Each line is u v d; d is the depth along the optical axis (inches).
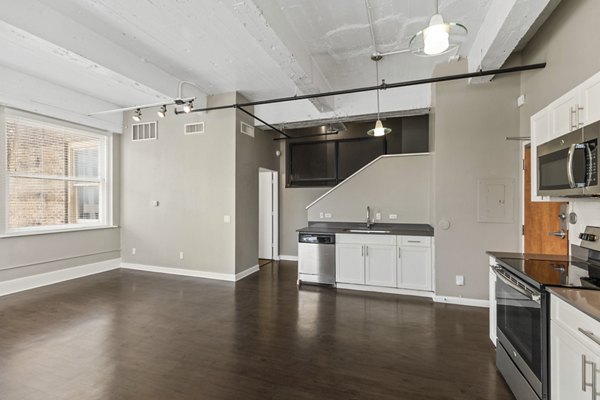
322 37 128.1
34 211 182.5
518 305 76.0
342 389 82.7
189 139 208.1
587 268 77.8
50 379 87.1
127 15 109.6
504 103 140.5
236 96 194.5
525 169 131.9
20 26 100.1
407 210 185.8
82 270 204.2
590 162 65.9
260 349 104.8
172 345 107.7
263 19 97.2
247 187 211.3
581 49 88.1
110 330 119.9
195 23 115.1
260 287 179.8
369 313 137.9
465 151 146.3
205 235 203.8
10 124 169.2
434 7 108.3
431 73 164.4
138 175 223.5
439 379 87.1
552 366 61.6
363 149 241.0
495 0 102.7
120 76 138.3
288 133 259.6
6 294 164.6
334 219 201.2
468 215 146.5
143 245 222.2
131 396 79.6
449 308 143.6
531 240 126.3
